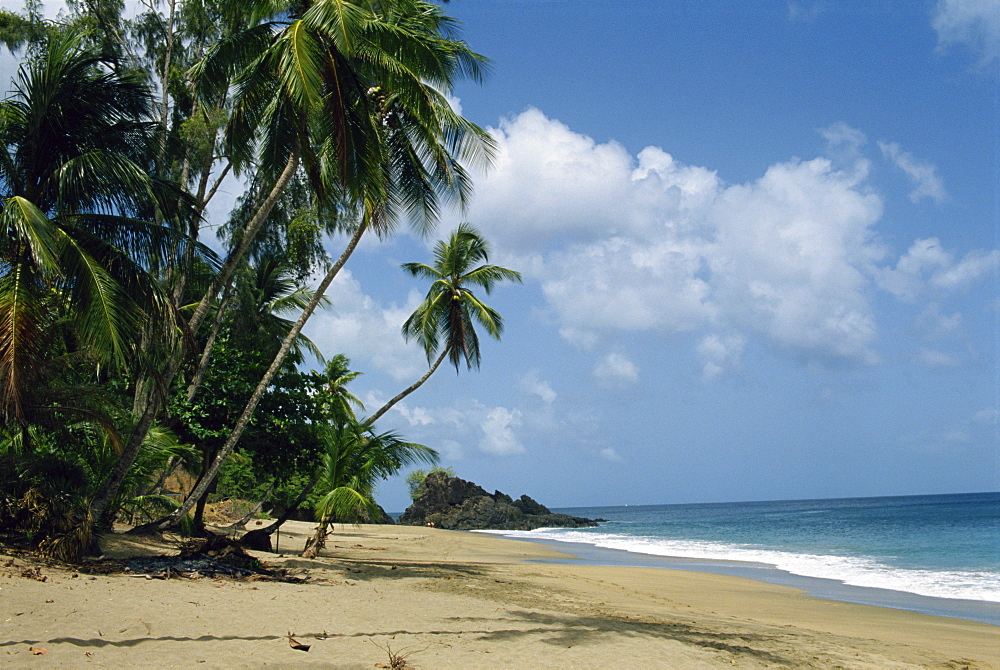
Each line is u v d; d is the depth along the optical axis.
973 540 36.22
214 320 18.31
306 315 17.11
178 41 19.08
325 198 16.03
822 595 17.53
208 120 17.17
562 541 45.97
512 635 8.59
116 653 6.16
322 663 6.46
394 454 17.72
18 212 10.27
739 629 10.88
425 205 17.34
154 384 14.46
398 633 8.15
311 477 19.25
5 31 17.27
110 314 10.95
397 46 14.34
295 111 13.95
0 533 11.32
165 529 17.80
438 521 73.19
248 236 14.43
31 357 10.59
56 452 13.23
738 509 152.12
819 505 161.00
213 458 19.39
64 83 12.40
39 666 5.50
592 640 8.59
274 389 18.83
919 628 12.54
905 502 154.12
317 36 13.30
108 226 12.30
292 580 12.45
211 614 8.23
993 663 9.47
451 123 16.09
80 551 11.23
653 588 17.80
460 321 26.98
